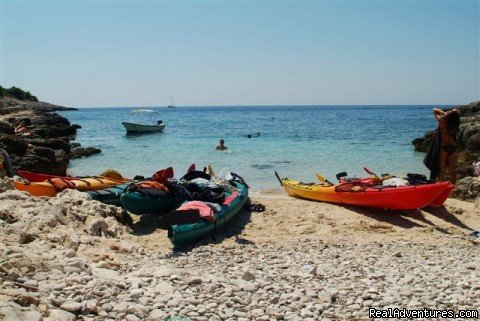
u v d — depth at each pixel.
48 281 5.98
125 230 10.91
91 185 13.02
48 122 45.12
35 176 13.70
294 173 21.88
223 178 14.48
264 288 6.73
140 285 6.36
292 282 7.20
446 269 8.07
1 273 5.67
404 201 12.09
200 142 36.25
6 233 7.71
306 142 35.66
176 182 12.16
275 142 35.62
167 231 11.18
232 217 11.95
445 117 13.52
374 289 6.70
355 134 43.44
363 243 10.31
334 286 6.97
